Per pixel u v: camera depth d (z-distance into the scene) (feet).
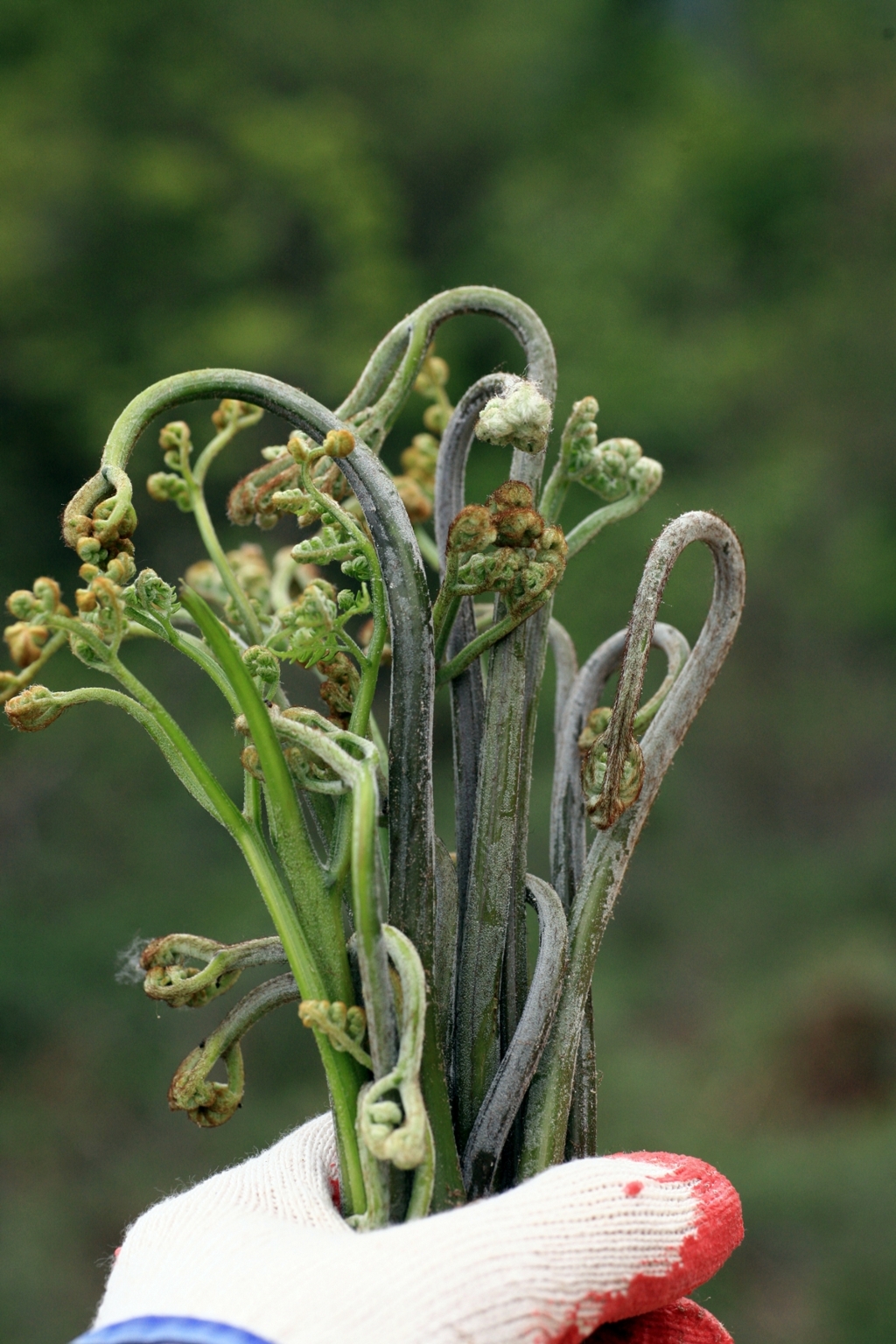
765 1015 18.54
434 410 2.70
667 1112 16.94
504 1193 2.02
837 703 26.84
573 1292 1.87
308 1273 1.82
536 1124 2.13
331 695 2.18
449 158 32.01
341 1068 1.97
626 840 2.19
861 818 24.95
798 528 28.32
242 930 19.70
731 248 31.73
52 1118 16.39
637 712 2.33
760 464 28.48
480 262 30.73
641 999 19.86
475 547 2.00
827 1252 13.33
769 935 21.38
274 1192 2.14
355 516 2.52
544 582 2.03
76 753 21.88
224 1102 2.14
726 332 29.99
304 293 28.22
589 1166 2.06
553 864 2.38
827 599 27.76
